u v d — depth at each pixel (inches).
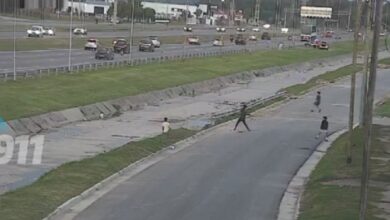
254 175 1203.9
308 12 7628.0
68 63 2817.4
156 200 950.4
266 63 4217.5
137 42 4397.1
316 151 1551.4
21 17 5349.4
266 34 6456.7
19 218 777.6
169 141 1567.4
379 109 2568.9
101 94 2272.4
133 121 1990.7
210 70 3442.4
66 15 6668.3
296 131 1891.0
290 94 2999.5
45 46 3619.6
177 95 2711.6
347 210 863.7
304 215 874.8
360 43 5157.5
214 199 976.9
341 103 2748.5
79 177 1060.5
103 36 4687.5
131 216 844.6
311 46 5969.5
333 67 4660.4
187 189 1043.3
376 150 1497.3
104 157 1255.5
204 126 1920.5
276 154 1473.9
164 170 1211.9
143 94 2480.3
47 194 917.2
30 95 1966.0
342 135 1830.7
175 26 7224.4
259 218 866.8
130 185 1056.8
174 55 3836.1
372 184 1080.8
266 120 2122.3
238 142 1628.9
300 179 1187.9
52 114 1850.4
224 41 5679.1
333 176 1156.5
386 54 5703.7
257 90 3112.7
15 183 1057.5
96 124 1884.8
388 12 2910.9
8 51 3161.9
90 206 891.4
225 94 2881.4
